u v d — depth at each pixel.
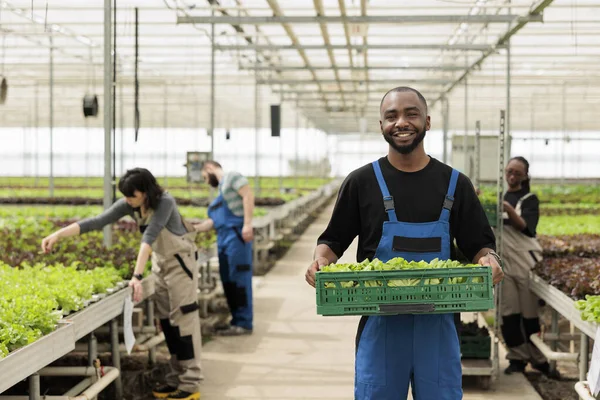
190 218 15.10
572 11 12.95
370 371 3.86
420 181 3.89
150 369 7.72
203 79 24.91
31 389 4.80
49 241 6.24
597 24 14.45
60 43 17.78
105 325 7.64
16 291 5.65
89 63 20.22
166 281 6.55
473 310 3.62
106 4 8.30
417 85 24.30
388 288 3.60
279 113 18.53
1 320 4.67
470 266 3.64
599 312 5.40
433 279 3.62
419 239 3.83
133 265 7.49
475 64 16.88
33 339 4.57
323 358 8.23
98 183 39.03
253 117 41.12
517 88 27.42
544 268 7.40
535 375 7.60
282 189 26.83
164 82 24.72
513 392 6.92
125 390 7.04
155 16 13.70
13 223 13.07
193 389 6.62
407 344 3.83
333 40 16.69
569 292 6.46
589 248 9.55
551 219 16.34
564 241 10.50
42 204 20.14
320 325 9.98
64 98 30.86
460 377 3.91
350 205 4.00
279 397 6.77
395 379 3.86
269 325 9.98
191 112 38.44
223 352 8.52
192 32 15.60
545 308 10.69
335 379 7.38
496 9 12.60
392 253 3.84
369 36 15.35
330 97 29.05
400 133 3.77
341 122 47.22
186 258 6.57
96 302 5.99
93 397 5.87
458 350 3.91
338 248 4.08
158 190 6.33
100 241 9.59
